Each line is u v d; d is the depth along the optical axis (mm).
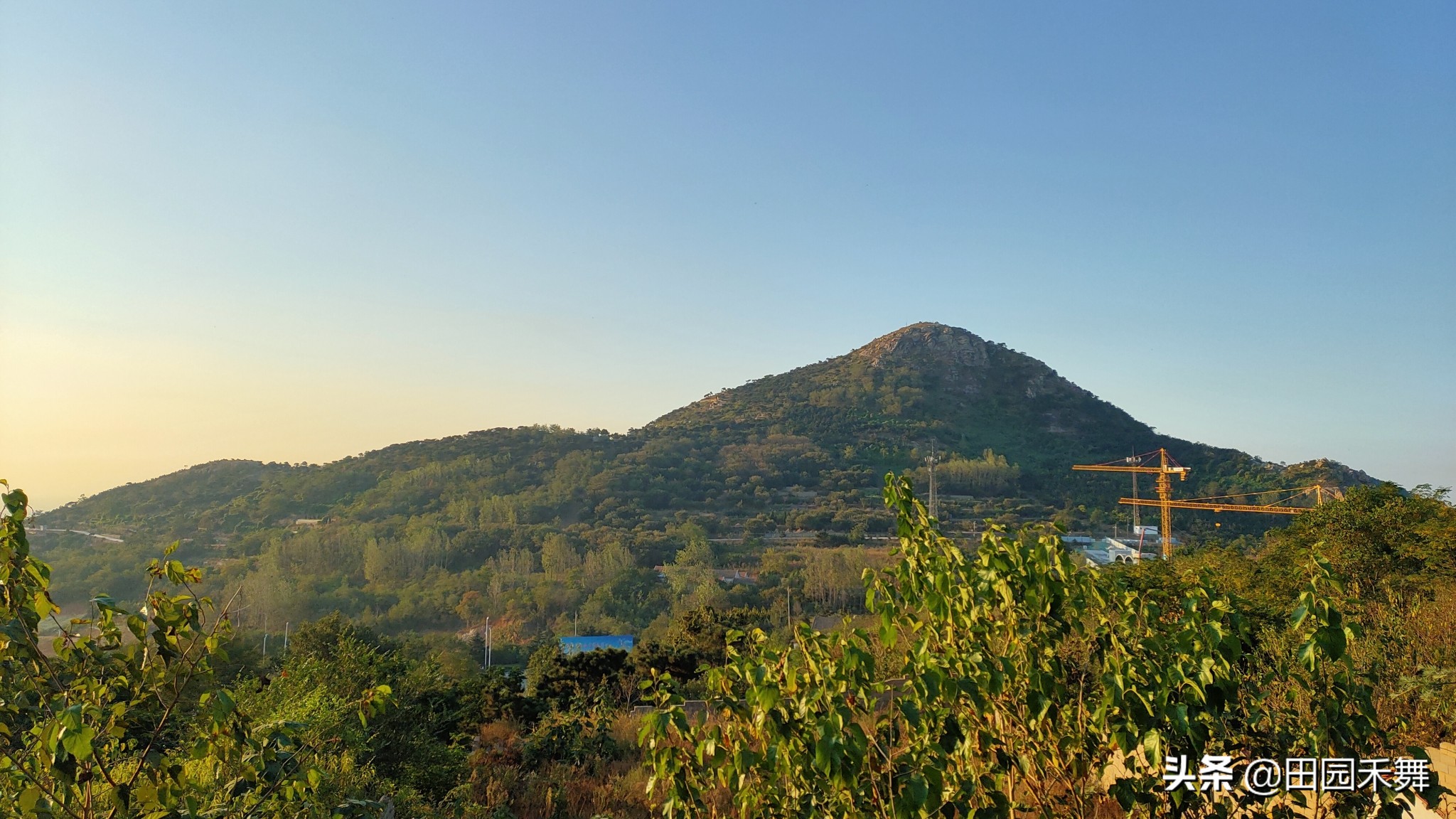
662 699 3771
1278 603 11469
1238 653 3271
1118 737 3244
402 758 9422
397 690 9727
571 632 65875
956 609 3576
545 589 73125
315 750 6852
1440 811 5090
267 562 79562
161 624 3053
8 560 2816
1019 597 3551
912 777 3062
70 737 2615
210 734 3248
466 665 37875
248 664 17266
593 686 22547
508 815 9383
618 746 13156
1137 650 3389
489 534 100188
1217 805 3281
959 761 3564
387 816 6707
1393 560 14250
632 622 67688
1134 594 3562
